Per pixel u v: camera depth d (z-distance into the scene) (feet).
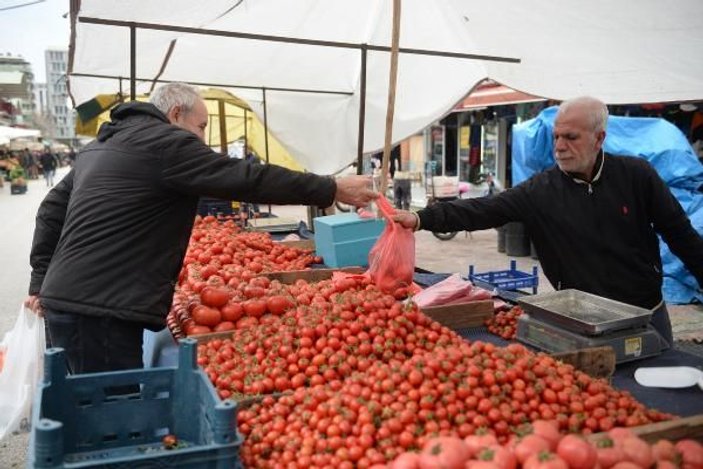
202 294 10.37
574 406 6.46
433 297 11.14
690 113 33.73
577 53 15.46
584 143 10.09
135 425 6.72
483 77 18.97
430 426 5.97
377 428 6.07
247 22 16.17
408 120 23.03
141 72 21.17
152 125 9.07
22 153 138.51
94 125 41.29
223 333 9.73
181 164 8.75
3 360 13.15
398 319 8.77
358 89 24.89
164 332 11.13
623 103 16.57
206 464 5.10
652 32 13.65
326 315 8.94
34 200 80.79
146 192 8.80
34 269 12.27
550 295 9.78
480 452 4.89
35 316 12.89
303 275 14.78
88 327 8.63
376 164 53.93
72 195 9.24
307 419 6.51
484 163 60.70
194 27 11.98
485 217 11.30
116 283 8.66
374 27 17.38
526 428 5.59
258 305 10.34
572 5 13.20
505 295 13.46
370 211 16.40
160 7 10.01
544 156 31.22
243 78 24.38
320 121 28.02
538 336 9.17
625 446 5.11
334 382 7.27
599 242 10.53
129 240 8.76
